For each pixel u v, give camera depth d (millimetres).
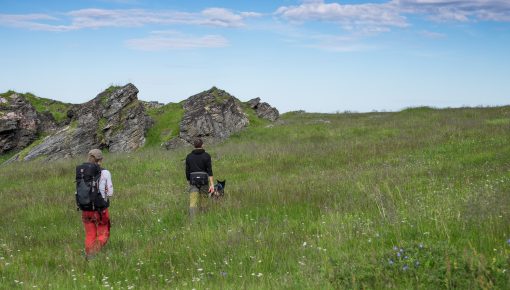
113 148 31281
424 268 6074
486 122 27797
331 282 6137
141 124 32594
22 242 10664
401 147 21469
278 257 7695
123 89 33281
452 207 9234
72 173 21766
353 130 30016
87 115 32594
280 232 9312
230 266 7488
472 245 7043
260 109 39875
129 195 15492
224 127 32938
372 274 6066
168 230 10906
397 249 6699
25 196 16719
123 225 11727
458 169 15094
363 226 8891
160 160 23406
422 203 9984
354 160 19547
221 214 11297
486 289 5340
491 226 7762
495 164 15047
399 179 13930
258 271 7230
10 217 13477
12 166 26828
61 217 12961
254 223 10125
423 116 35469
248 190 14016
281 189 13797
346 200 11586
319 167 18812
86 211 9141
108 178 9312
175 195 14695
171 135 32438
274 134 32000
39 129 36875
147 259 8438
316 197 12508
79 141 31109
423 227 8203
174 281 7227
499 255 6332
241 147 26141
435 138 22625
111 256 8820
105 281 7367
